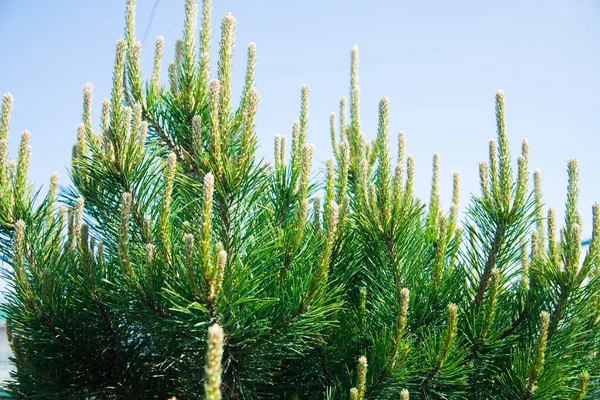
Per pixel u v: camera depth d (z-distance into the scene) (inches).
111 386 140.9
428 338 140.4
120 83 126.5
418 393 138.4
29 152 138.4
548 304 153.9
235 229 117.2
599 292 154.7
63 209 157.6
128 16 146.6
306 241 131.3
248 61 133.0
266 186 122.0
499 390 149.4
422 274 156.6
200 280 101.6
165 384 147.4
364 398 132.3
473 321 148.2
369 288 162.7
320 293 115.3
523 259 172.6
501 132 151.3
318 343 136.9
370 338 150.3
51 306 130.2
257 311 116.7
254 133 115.0
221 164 113.7
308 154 121.3
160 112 147.7
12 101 134.6
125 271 109.0
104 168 128.0
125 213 108.0
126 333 141.3
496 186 151.8
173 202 130.9
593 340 157.0
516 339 156.1
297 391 147.4
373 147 188.5
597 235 146.3
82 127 150.4
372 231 150.7
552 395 137.5
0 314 133.0
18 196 135.5
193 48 142.3
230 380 121.3
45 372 136.3
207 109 143.6
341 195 152.4
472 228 157.9
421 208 152.3
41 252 136.9
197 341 112.1
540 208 152.8
